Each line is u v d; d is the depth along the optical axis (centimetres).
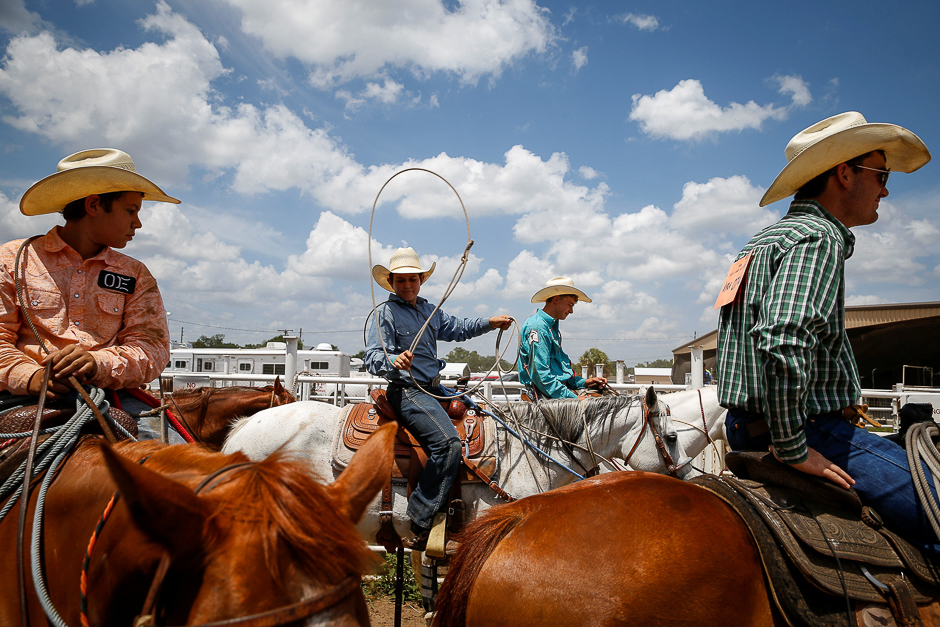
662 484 178
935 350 2014
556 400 390
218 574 101
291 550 107
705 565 149
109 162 221
